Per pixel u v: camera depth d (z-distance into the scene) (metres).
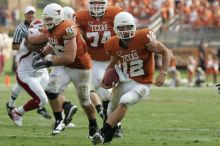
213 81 72.31
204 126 33.34
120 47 25.02
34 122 34.06
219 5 86.69
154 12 85.81
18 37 32.88
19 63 31.38
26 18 32.94
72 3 94.06
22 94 52.00
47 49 28.14
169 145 25.86
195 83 68.81
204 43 80.31
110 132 24.48
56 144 25.56
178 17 85.25
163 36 83.19
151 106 45.16
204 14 84.62
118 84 25.56
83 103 27.66
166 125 33.59
